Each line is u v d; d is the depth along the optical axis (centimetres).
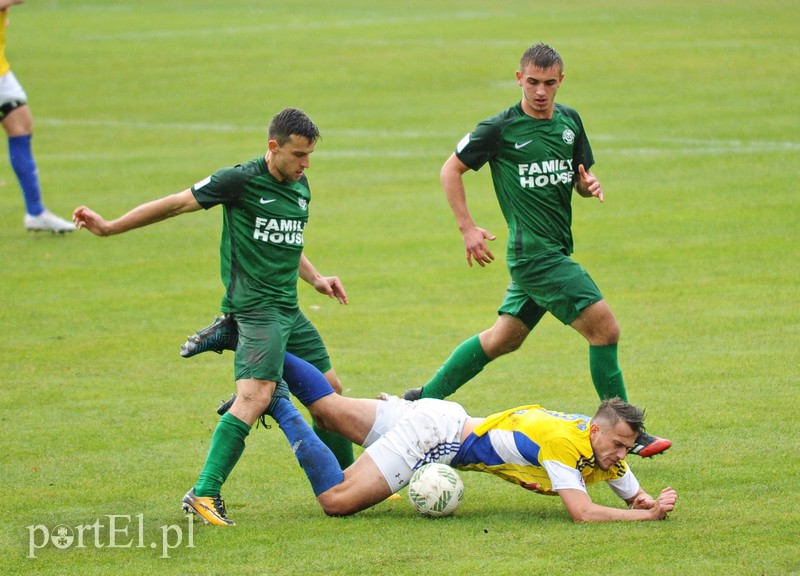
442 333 2672
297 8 11025
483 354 1994
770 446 1855
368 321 2780
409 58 7512
